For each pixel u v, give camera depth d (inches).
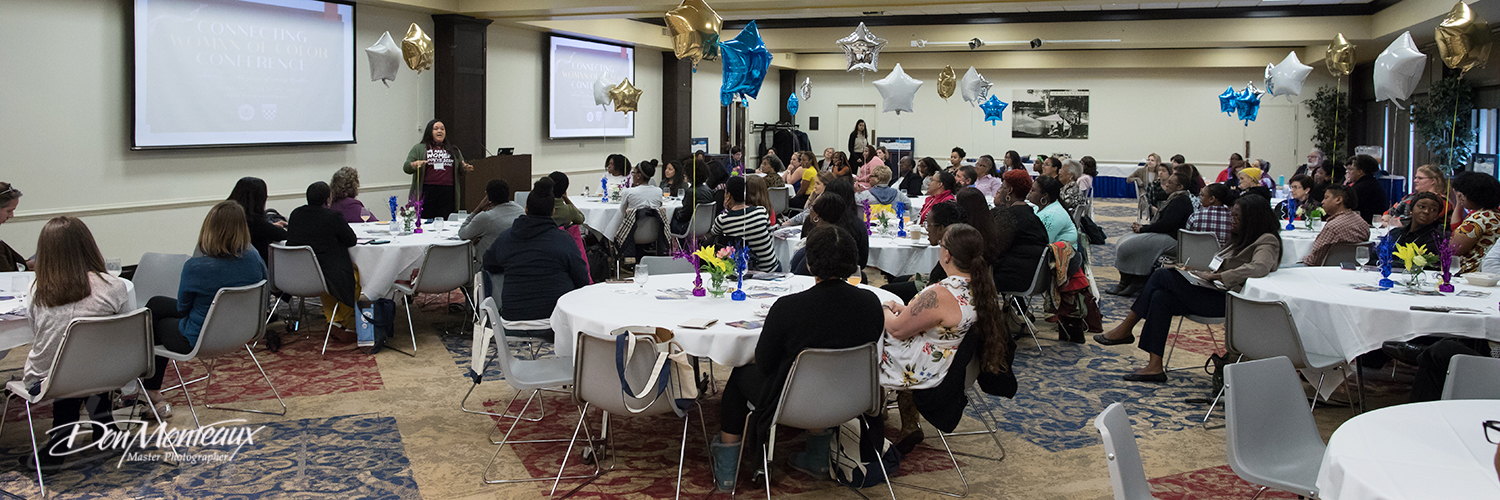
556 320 162.4
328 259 225.3
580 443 165.0
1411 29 462.9
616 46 585.9
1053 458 160.1
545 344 227.1
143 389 164.9
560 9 422.9
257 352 227.8
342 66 396.5
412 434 169.0
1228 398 113.9
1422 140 580.4
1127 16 565.0
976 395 188.4
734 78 240.7
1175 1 511.8
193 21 334.0
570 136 548.4
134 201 325.4
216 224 167.9
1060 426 177.3
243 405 184.9
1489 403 104.3
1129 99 783.7
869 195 359.6
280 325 256.5
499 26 484.7
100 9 310.3
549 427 173.5
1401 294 176.7
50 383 135.9
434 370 213.2
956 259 143.3
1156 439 170.1
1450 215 267.7
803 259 236.2
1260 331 165.3
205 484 144.3
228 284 168.9
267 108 365.1
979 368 146.0
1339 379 176.9
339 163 403.5
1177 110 774.5
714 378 207.5
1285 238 291.6
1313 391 197.8
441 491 143.1
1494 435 93.6
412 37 347.3
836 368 126.9
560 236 186.4
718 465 142.4
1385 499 79.7
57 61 299.0
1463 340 173.9
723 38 634.2
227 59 347.6
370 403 187.5
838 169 427.2
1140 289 319.6
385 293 234.2
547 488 144.7
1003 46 655.1
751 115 784.9
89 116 309.7
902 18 608.7
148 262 203.6
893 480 149.1
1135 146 787.4
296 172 384.2
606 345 130.7
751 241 225.8
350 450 160.4
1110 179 778.8
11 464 151.2
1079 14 573.0
